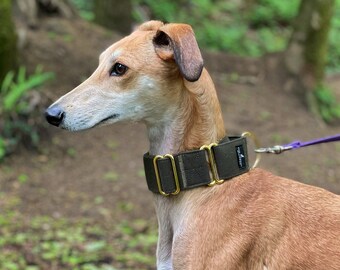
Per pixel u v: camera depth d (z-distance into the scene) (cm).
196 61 326
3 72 930
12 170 837
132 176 873
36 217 730
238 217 339
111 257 635
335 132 1182
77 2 1532
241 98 1203
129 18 1353
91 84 353
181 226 349
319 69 1280
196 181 348
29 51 1034
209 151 349
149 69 344
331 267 331
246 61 1332
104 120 351
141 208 788
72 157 900
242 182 351
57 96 955
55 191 805
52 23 1151
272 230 336
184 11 1720
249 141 1051
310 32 1271
